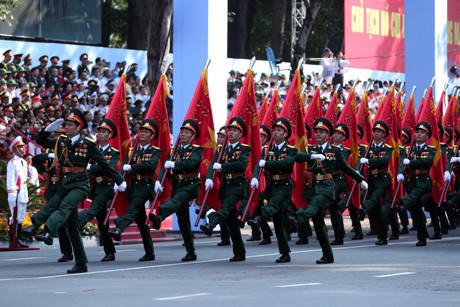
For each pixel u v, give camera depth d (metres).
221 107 36.91
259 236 34.19
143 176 25.83
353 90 35.06
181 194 25.28
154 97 27.70
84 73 43.41
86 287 19.61
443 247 30.39
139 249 30.44
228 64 49.59
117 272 22.83
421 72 46.78
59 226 21.52
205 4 36.62
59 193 22.31
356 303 16.83
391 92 36.62
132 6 62.72
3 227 32.19
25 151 37.34
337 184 31.81
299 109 27.77
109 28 71.00
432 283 20.38
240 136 25.41
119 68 45.31
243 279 21.17
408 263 24.89
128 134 27.30
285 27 75.88
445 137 38.69
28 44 41.97
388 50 56.84
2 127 37.19
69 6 47.47
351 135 34.94
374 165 32.75
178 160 25.55
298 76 27.81
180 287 19.52
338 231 31.84
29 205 33.06
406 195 31.16
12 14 43.91
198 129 25.89
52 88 41.78
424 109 36.22
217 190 26.72
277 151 24.67
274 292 18.58
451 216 39.09
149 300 17.33
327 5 73.00
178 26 37.09
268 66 51.59
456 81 55.38
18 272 23.11
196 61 36.81
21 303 17.05
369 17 55.69
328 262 24.88
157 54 46.09
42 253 29.39
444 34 47.28
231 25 67.56
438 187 34.69
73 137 22.34
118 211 26.36
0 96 39.00
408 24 47.03
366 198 33.28
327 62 54.97
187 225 25.95
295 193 26.41
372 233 36.50
